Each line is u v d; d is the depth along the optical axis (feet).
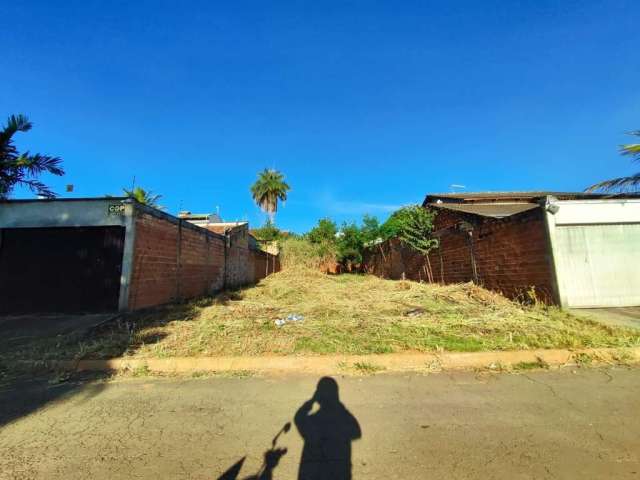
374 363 15.96
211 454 9.01
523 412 11.19
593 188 35.73
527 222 30.27
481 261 37.60
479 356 16.35
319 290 44.88
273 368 15.94
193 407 11.95
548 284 27.73
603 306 28.02
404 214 57.67
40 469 8.34
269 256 85.66
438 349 16.99
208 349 17.49
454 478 7.86
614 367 15.52
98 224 27.84
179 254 35.96
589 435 9.65
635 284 28.50
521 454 8.78
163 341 18.67
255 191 136.87
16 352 17.69
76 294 27.73
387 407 11.76
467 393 12.90
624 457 8.55
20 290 27.99
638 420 10.46
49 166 30.71
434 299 31.78
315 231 98.32
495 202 63.67
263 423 10.71
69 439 9.80
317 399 12.53
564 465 8.27
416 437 9.73
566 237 28.89
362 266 93.76
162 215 32.60
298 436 9.91
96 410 11.75
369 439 9.66
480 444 9.30
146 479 7.96
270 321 23.50
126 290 26.94
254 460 8.72
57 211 28.07
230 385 14.08
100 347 17.81
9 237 28.73
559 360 16.33
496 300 29.81
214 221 103.19
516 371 15.26
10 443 9.58
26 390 13.67
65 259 28.27
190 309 28.45
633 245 29.07
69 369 15.93
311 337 19.36
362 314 26.00
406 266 62.03
